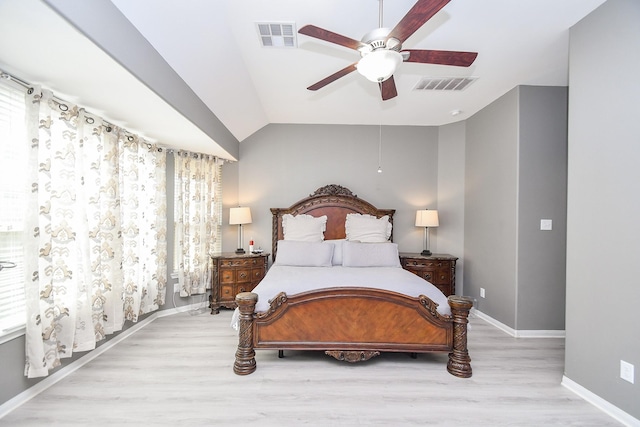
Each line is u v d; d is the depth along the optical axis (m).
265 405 1.88
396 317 2.32
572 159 2.07
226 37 2.21
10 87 1.87
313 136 4.36
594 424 1.74
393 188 4.36
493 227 3.41
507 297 3.15
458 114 3.86
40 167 1.97
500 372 2.30
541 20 2.00
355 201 4.23
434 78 2.87
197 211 3.81
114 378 2.18
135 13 1.69
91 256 2.44
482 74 2.78
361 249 3.49
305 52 2.44
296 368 2.34
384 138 4.36
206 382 2.13
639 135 1.67
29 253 1.89
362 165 4.37
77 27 1.33
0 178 1.85
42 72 1.76
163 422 1.72
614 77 1.79
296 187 4.36
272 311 2.30
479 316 3.64
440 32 2.13
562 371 2.32
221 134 3.49
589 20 1.94
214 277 3.71
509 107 3.13
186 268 3.69
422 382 2.15
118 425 1.70
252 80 2.96
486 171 3.55
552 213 3.01
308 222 4.00
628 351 1.72
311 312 2.33
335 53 2.46
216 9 1.91
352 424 1.72
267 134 4.35
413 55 1.72
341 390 2.04
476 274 3.75
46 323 1.98
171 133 2.99
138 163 3.15
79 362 2.35
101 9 1.48
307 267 3.34
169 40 2.00
